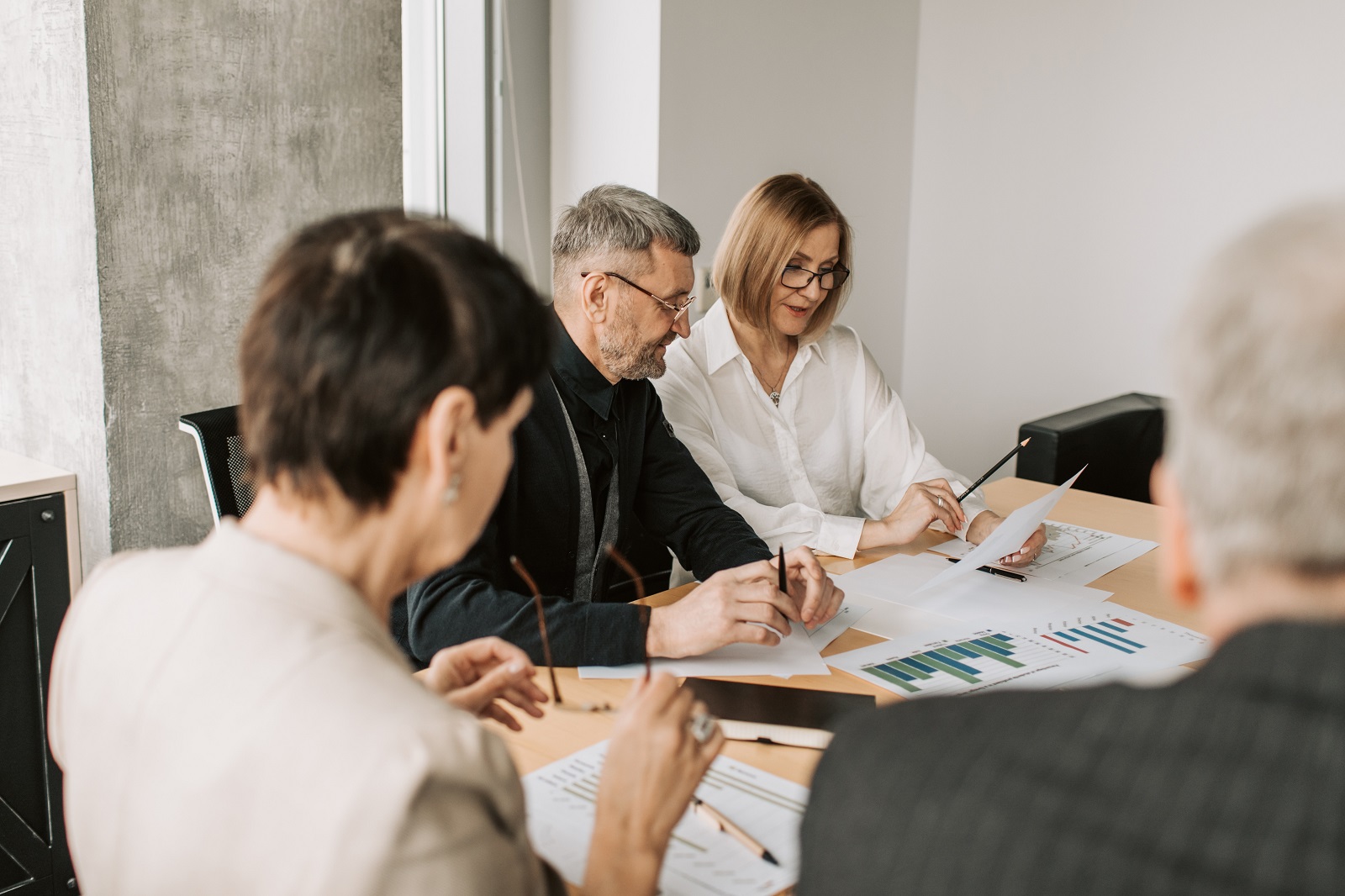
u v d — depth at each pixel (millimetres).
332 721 584
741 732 1142
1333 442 427
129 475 2139
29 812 1965
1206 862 417
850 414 2311
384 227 694
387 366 643
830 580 1468
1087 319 3709
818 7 3365
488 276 692
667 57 2875
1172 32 3395
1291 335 432
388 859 553
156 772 619
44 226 2109
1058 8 3592
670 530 1849
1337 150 3168
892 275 4008
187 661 632
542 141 3109
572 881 884
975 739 493
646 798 764
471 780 590
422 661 1411
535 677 1302
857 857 483
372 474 662
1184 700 456
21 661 1923
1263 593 467
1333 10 3107
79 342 2094
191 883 597
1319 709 427
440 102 2844
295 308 651
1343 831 403
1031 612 1551
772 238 2029
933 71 3883
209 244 2199
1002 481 2352
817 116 3463
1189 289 487
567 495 1640
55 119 2025
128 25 1998
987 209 3855
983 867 447
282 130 2293
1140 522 2041
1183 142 3428
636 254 1586
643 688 817
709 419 2135
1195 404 469
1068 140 3645
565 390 1669
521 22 2973
